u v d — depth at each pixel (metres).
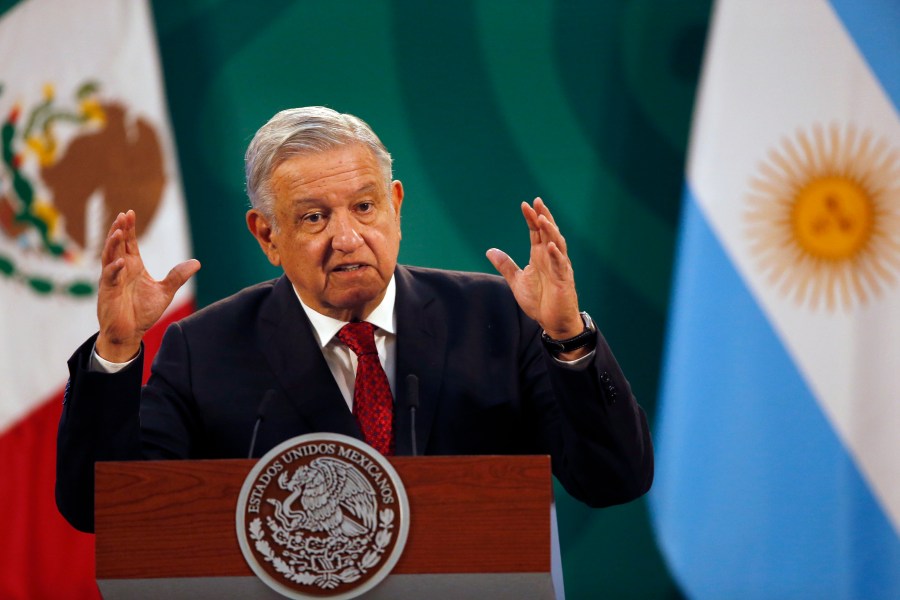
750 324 15.73
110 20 17.30
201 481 6.77
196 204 17.27
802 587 15.33
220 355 9.09
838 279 15.70
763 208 15.92
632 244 16.97
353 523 6.68
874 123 15.96
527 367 9.19
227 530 6.72
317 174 8.62
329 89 17.50
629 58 17.27
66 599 16.23
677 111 17.12
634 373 16.72
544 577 6.62
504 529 6.65
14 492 16.34
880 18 16.17
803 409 15.53
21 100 17.09
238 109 17.47
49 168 16.97
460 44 17.52
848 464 15.39
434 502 6.69
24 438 16.45
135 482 6.80
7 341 16.62
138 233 16.86
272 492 6.73
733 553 15.48
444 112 17.41
